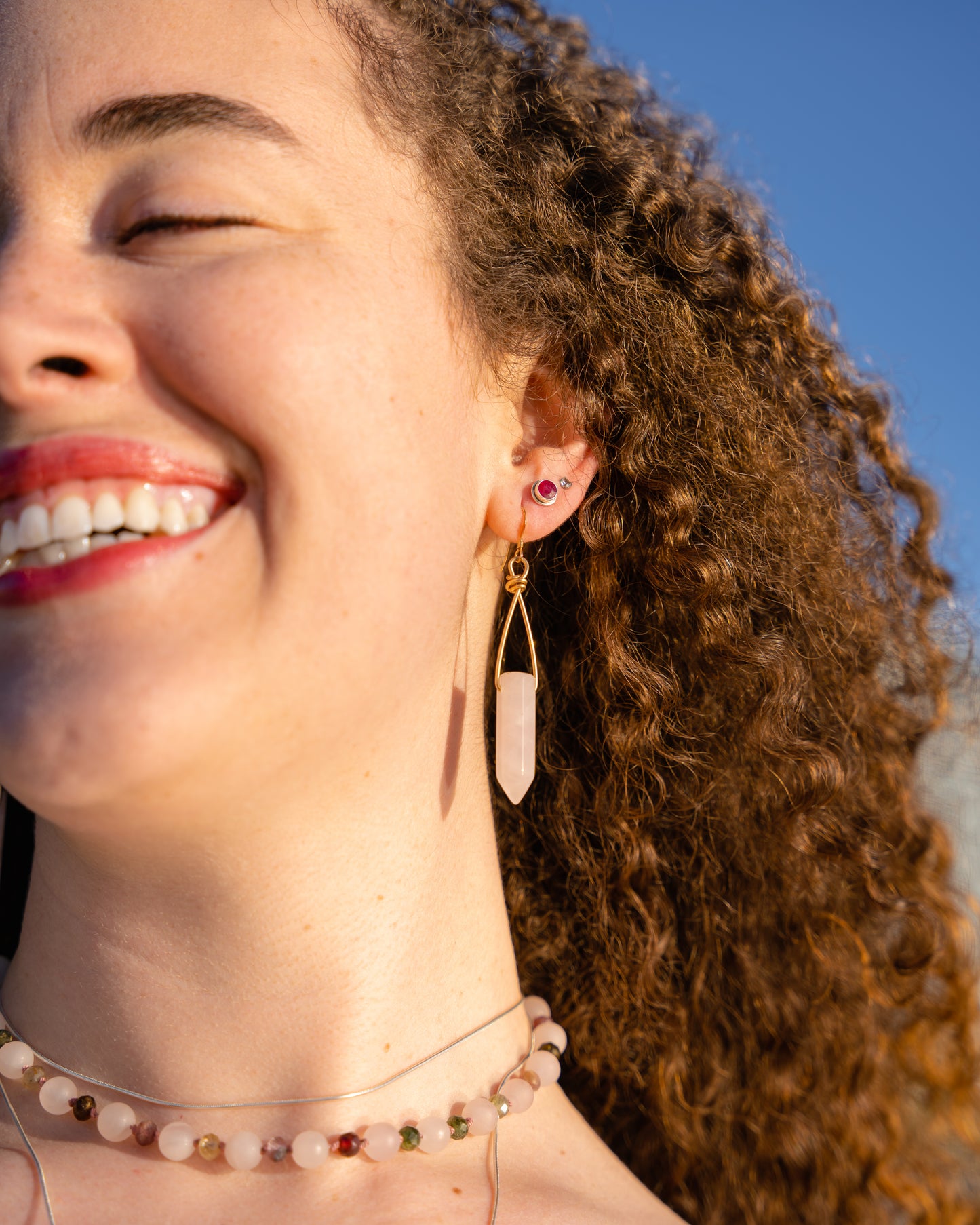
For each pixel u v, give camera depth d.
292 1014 1.49
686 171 2.22
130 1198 1.40
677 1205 2.28
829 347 2.30
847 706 2.28
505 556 1.87
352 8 1.64
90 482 1.33
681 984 2.34
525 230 1.82
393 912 1.53
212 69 1.43
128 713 1.24
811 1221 2.34
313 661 1.34
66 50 1.41
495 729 2.03
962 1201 2.49
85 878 1.46
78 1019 1.52
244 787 1.34
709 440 2.01
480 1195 1.51
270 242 1.39
